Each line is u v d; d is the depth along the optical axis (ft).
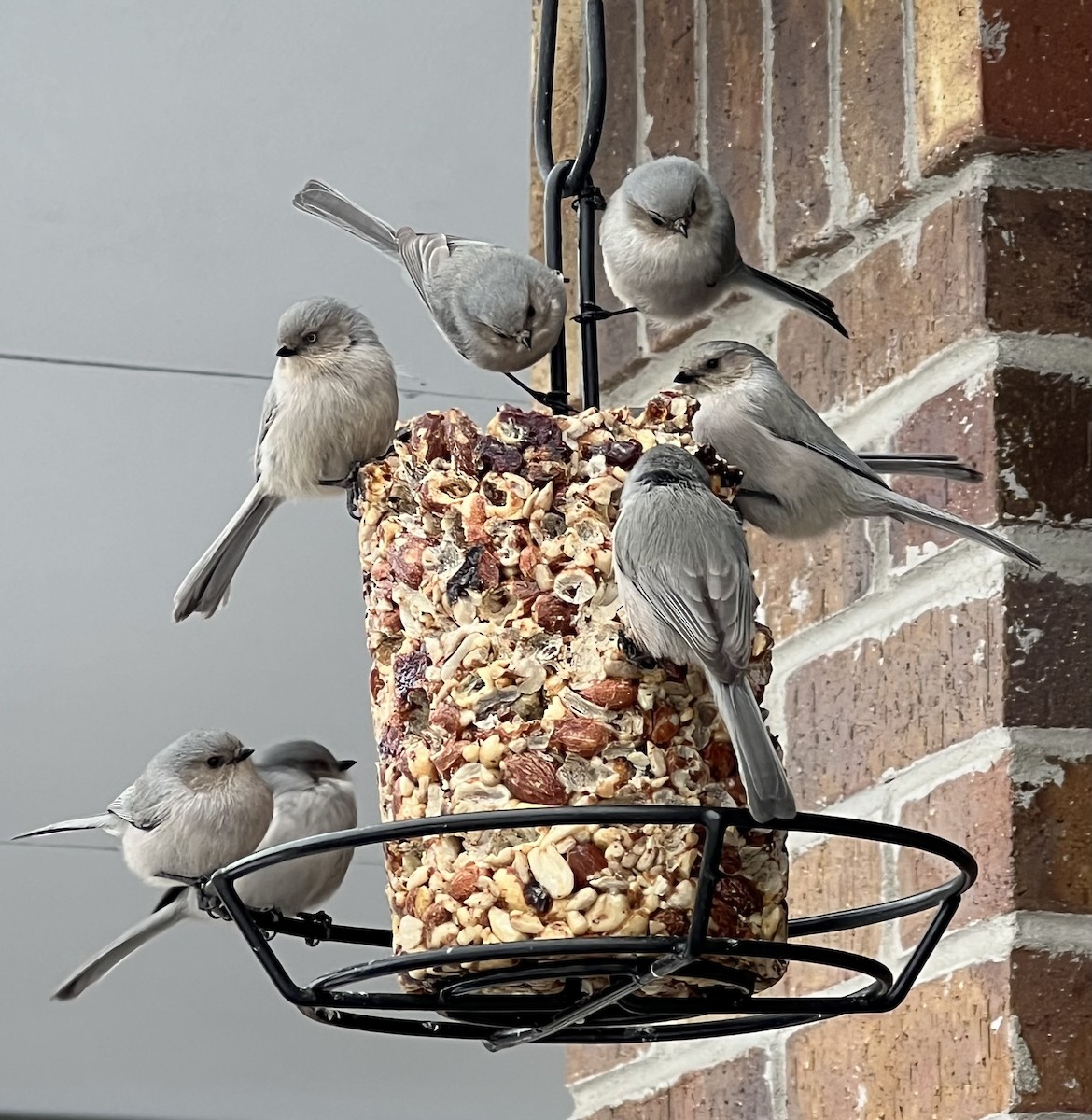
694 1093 10.04
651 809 6.23
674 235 9.20
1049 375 8.78
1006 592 8.47
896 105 9.37
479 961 6.36
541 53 7.85
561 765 6.98
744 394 8.52
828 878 9.26
